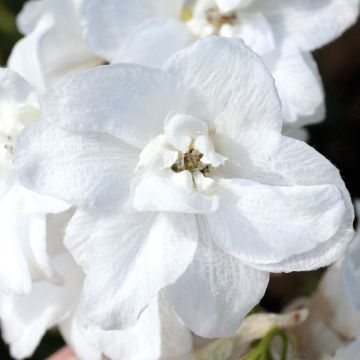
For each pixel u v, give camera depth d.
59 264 0.28
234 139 0.26
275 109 0.25
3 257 0.27
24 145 0.25
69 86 0.25
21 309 0.30
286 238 0.26
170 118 0.26
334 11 0.30
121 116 0.25
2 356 0.36
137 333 0.27
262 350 0.29
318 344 0.31
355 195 0.38
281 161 0.26
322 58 0.38
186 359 0.28
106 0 0.29
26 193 0.27
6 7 0.37
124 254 0.26
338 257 0.26
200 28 0.30
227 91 0.26
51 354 0.37
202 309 0.26
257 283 0.26
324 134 0.38
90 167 0.26
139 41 0.29
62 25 0.30
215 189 0.26
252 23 0.30
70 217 0.27
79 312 0.29
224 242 0.26
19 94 0.27
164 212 0.26
